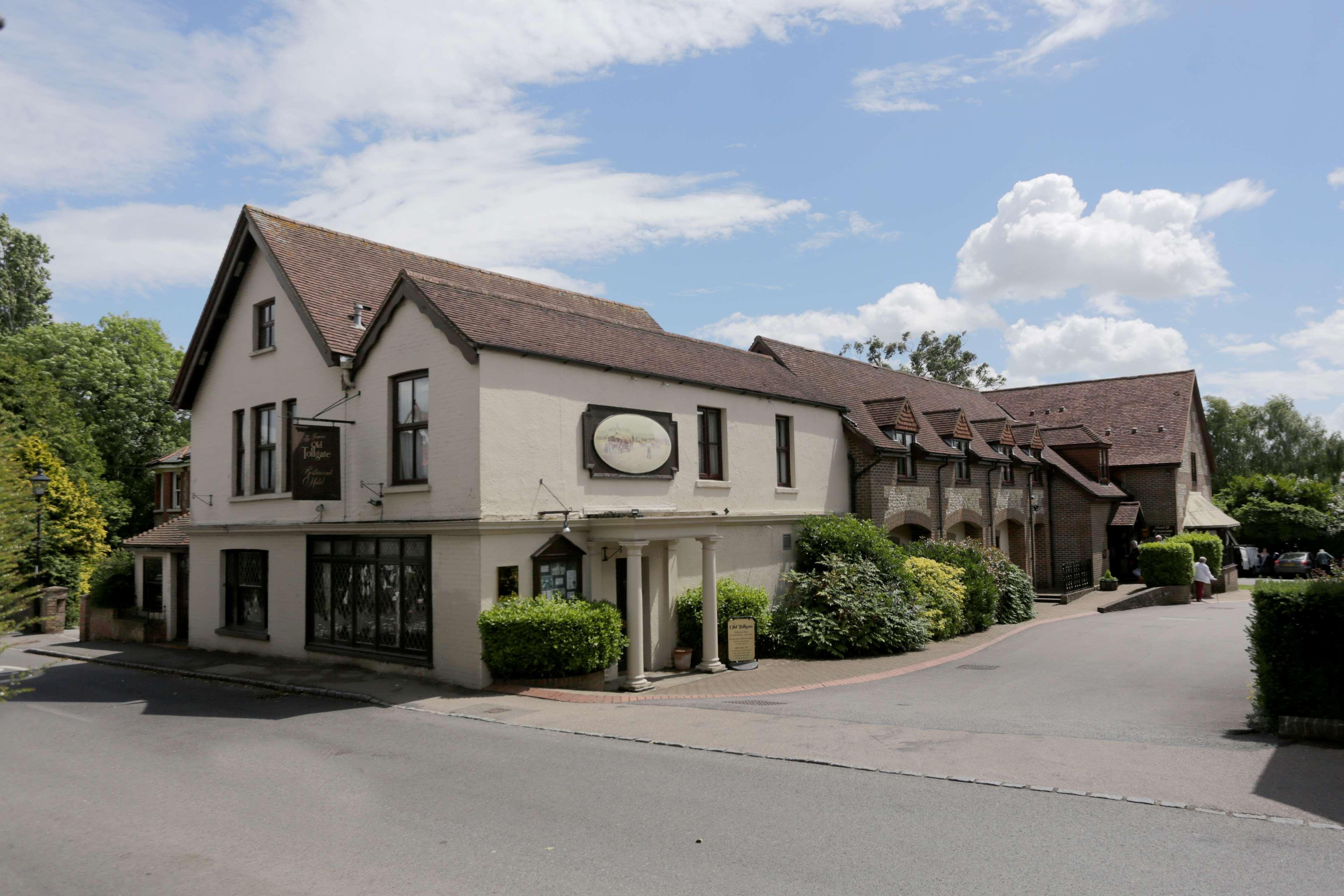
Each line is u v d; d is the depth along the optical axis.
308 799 8.20
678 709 12.16
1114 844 6.37
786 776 8.44
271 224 18.25
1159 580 30.17
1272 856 6.07
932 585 20.80
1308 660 9.37
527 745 10.13
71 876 6.53
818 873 6.03
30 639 24.33
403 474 15.51
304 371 17.53
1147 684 13.61
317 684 14.57
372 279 18.92
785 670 16.89
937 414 27.34
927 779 8.16
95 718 12.68
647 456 16.83
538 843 6.81
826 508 22.05
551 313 16.77
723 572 18.75
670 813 7.41
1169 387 38.75
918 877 5.89
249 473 18.84
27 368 35.19
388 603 15.62
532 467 14.82
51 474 30.27
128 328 43.41
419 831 7.19
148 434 42.47
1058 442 35.25
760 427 20.06
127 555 24.53
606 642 14.41
